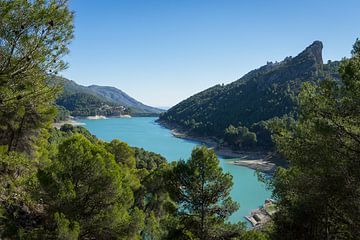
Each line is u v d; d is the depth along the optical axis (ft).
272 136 47.03
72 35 32.22
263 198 237.45
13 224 52.75
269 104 611.88
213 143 585.63
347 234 42.01
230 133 496.23
